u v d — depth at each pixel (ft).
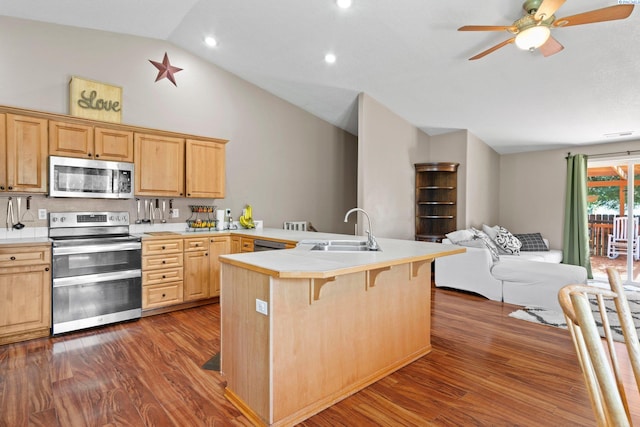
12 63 11.03
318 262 6.70
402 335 8.61
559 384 7.59
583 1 9.07
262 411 6.22
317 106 18.47
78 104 11.86
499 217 22.50
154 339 10.00
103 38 12.77
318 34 12.46
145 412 6.51
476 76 13.70
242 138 16.58
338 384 7.12
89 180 11.35
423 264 9.21
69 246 10.27
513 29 8.91
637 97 13.07
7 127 9.98
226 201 16.07
